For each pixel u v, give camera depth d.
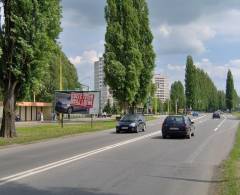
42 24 30.69
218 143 28.00
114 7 71.94
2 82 31.02
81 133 37.84
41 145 25.70
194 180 13.27
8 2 30.22
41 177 13.29
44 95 94.81
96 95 50.06
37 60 30.88
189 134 32.78
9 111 30.80
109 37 71.62
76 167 15.63
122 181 12.79
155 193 11.09
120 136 34.69
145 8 76.44
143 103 78.94
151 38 76.81
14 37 30.20
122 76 70.88
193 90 166.88
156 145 25.89
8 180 12.66
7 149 23.12
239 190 11.37
